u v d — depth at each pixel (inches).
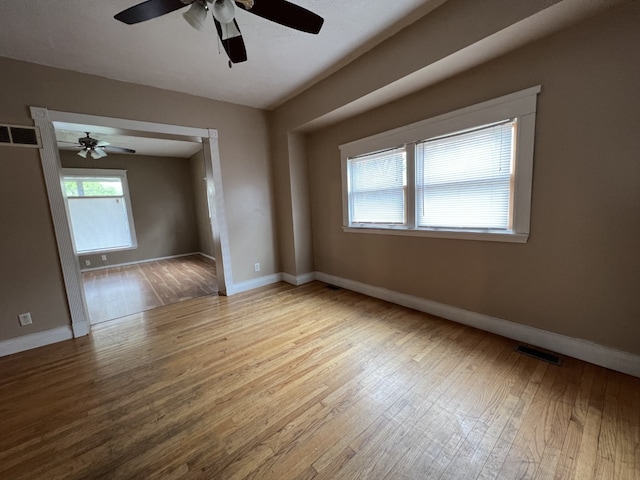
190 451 54.3
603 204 70.0
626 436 53.2
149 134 127.0
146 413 65.2
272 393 70.3
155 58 98.5
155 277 201.6
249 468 50.2
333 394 68.9
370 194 130.5
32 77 96.9
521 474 47.1
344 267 152.1
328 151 147.1
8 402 70.9
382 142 118.0
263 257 165.0
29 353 96.0
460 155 95.9
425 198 108.3
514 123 82.7
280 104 150.1
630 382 67.7
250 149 154.1
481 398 65.2
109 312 132.2
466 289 101.3
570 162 73.5
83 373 82.7
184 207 288.7
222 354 90.3
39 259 100.5
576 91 70.5
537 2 63.4
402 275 122.9
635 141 64.3
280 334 102.3
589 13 64.2
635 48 62.1
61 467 52.0
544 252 81.0
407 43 88.5
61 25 78.4
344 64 109.2
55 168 101.8
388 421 59.7
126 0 70.1
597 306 73.8
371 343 92.6
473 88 88.4
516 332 89.8
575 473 46.8
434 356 83.1
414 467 49.2
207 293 156.6
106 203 245.4
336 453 52.6
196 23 57.8
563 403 62.2
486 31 71.6
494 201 90.0
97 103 109.6
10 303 96.3
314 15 61.2
